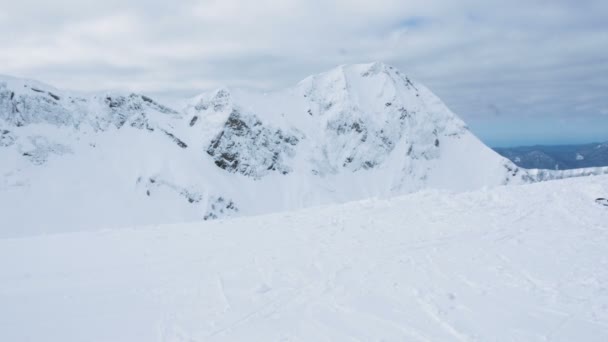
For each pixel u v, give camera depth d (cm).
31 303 909
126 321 799
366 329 708
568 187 1980
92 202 14075
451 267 1000
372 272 998
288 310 808
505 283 882
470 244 1192
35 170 14950
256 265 1112
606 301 775
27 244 1516
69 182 14825
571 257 1033
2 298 945
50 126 17200
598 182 1975
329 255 1165
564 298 796
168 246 1376
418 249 1171
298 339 686
